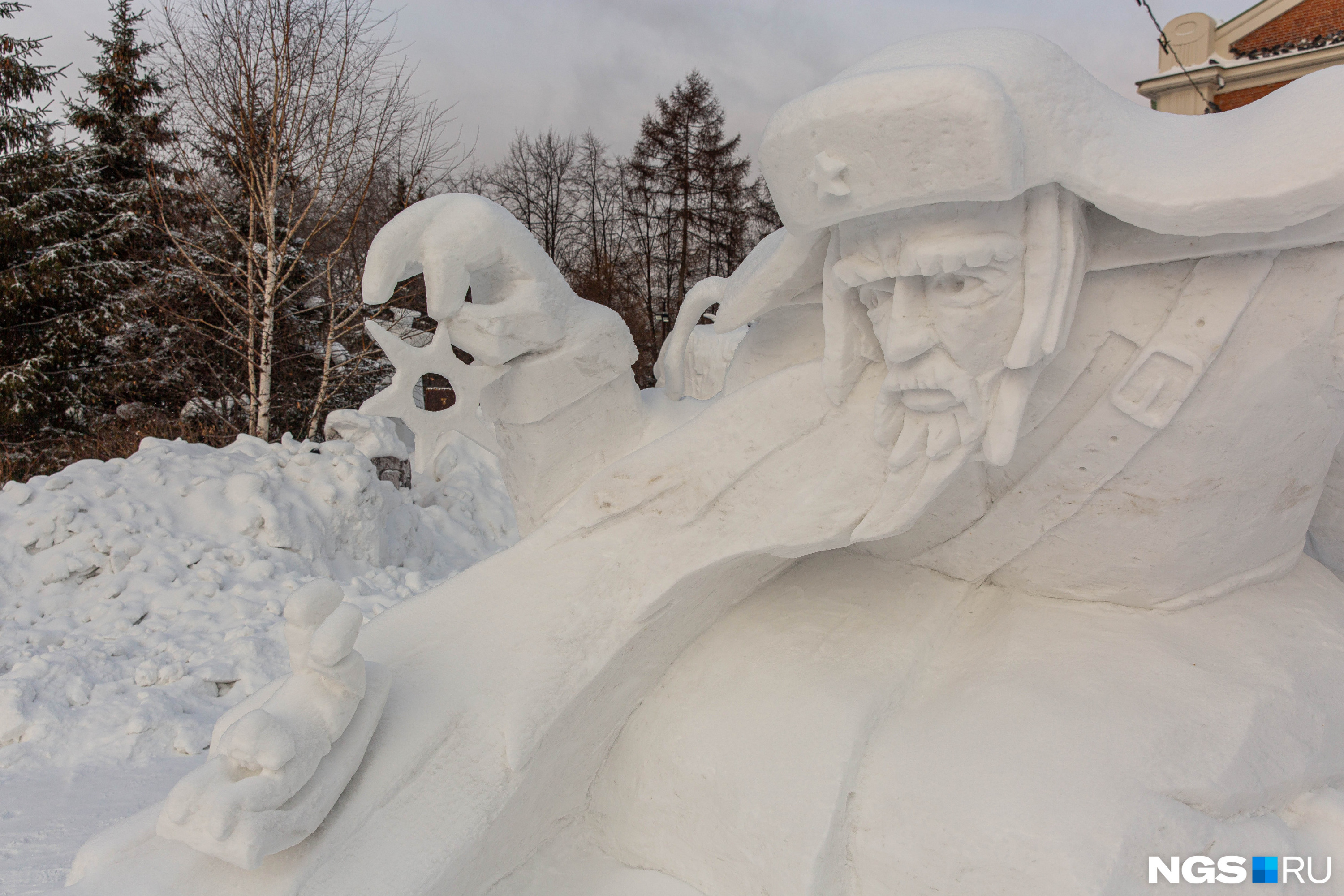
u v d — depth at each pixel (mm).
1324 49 20984
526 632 2768
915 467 2477
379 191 15039
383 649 2799
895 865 2389
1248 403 2422
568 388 3221
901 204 2062
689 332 3648
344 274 14742
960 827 2293
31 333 16750
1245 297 2287
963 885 2275
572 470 3393
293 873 2199
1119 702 2469
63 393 16312
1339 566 3502
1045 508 2744
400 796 2414
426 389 14484
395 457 9680
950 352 2275
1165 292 2383
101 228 17484
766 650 2945
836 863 2443
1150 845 2195
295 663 2320
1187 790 2293
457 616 2863
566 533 2957
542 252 3148
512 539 9961
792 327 3215
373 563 7703
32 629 5238
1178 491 2568
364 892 2217
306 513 7168
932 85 1865
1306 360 2385
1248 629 2768
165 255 14469
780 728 2643
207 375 14672
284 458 7695
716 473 2777
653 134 26672
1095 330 2455
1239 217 2080
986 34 2164
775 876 2469
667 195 26797
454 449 10789
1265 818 2420
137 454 7234
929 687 2807
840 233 2406
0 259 16953
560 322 3127
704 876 2689
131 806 3605
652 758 2852
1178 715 2428
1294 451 2615
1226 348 2355
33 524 5980
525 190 28172
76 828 3359
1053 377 2520
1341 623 2881
